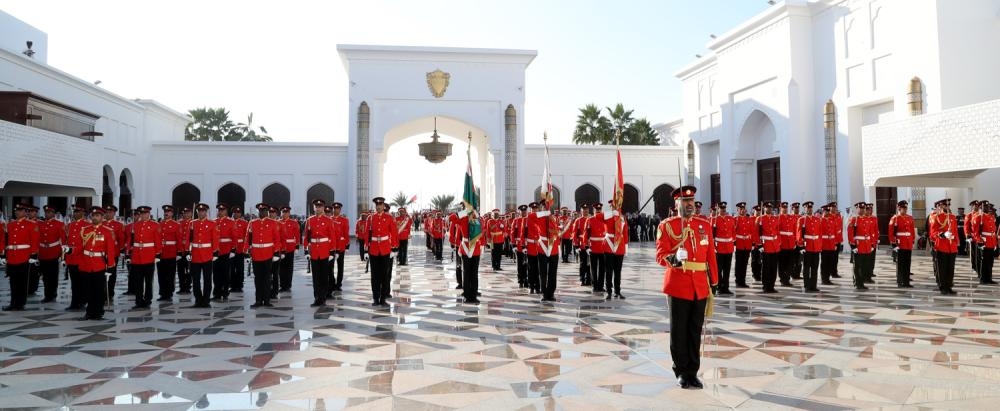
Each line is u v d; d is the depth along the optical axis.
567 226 21.61
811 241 13.70
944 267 13.20
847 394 5.96
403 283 15.88
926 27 21.92
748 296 13.09
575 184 39.41
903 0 22.83
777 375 6.67
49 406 5.78
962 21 21.75
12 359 7.63
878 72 23.83
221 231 13.48
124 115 34.22
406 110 35.25
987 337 8.59
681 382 6.28
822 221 15.23
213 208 37.31
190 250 12.18
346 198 37.78
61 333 9.39
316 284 12.22
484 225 19.86
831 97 26.08
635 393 6.07
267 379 6.64
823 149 26.44
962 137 15.39
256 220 12.31
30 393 6.19
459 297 13.18
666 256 6.43
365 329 9.53
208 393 6.15
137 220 12.34
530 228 13.91
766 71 28.45
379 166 35.12
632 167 39.78
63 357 7.74
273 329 9.59
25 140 17.58
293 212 37.56
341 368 7.09
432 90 35.28
